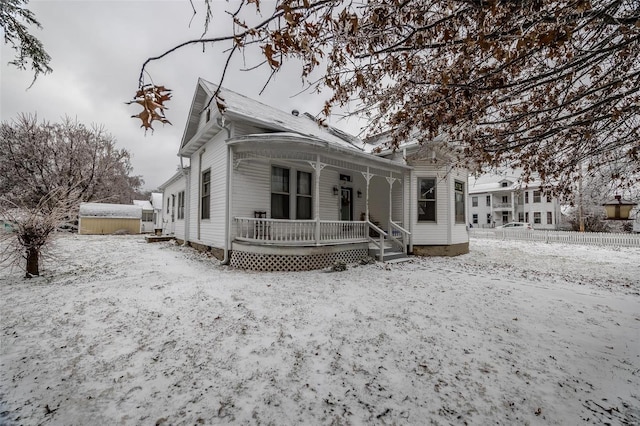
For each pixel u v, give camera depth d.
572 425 2.02
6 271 6.55
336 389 2.40
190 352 2.97
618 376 2.62
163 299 4.62
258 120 7.87
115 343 3.14
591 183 4.63
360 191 11.33
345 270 7.07
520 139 3.08
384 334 3.44
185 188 11.89
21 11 4.15
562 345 3.21
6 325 3.57
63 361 2.77
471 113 2.79
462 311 4.26
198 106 10.14
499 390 2.40
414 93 2.95
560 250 12.54
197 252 9.93
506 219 34.84
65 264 7.60
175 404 2.20
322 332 3.48
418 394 2.34
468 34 1.97
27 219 5.96
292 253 6.98
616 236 13.91
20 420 1.99
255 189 8.11
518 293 5.26
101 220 20.44
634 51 2.50
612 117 2.52
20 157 18.86
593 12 1.77
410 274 6.77
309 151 7.16
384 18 1.90
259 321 3.78
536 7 1.75
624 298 5.00
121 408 2.14
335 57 2.15
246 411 2.13
